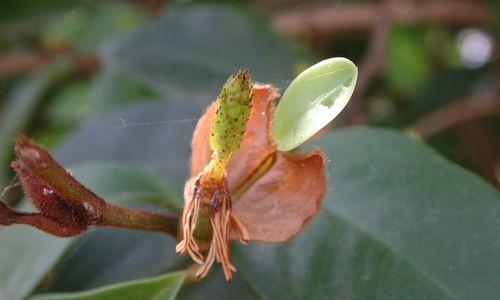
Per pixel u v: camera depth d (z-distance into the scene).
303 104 0.11
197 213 0.11
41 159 0.10
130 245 0.19
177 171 0.19
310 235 0.14
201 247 0.12
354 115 0.23
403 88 0.33
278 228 0.12
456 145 0.29
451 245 0.13
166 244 0.19
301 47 0.24
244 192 0.12
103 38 0.33
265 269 0.14
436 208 0.13
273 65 0.23
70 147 0.21
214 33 0.23
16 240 0.15
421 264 0.13
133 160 0.20
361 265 0.13
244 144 0.12
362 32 0.33
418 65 0.33
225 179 0.11
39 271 0.15
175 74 0.23
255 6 0.33
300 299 0.13
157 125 0.21
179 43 0.23
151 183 0.16
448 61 0.36
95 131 0.21
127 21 0.33
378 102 0.33
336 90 0.10
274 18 0.32
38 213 0.10
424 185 0.14
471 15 0.31
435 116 0.29
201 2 0.30
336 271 0.13
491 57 0.30
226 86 0.10
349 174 0.14
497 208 0.13
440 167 0.14
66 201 0.10
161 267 0.19
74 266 0.19
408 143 0.14
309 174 0.11
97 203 0.11
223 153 0.11
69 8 0.33
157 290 0.13
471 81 0.30
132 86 0.28
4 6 0.33
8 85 0.35
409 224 0.13
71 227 0.11
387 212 0.14
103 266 0.19
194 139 0.12
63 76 0.33
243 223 0.12
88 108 0.30
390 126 0.29
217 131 0.10
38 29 0.35
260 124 0.11
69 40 0.34
